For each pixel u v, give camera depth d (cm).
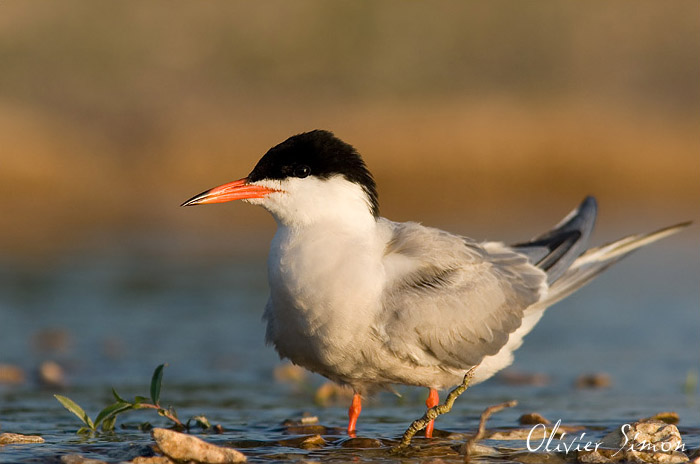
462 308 658
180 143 2398
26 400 816
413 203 2266
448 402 629
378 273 640
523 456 614
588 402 824
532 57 3162
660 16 3319
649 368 983
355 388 685
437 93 2967
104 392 862
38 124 2378
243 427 706
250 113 2662
